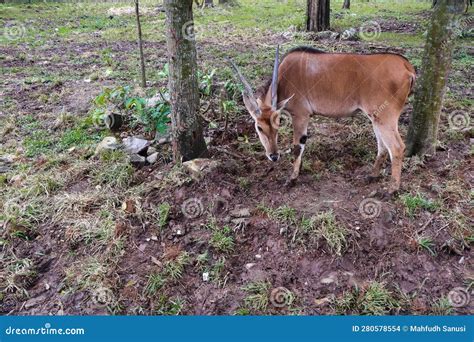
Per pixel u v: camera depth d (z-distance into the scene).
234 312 3.21
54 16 14.94
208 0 16.97
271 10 16.06
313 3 11.16
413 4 17.73
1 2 17.84
